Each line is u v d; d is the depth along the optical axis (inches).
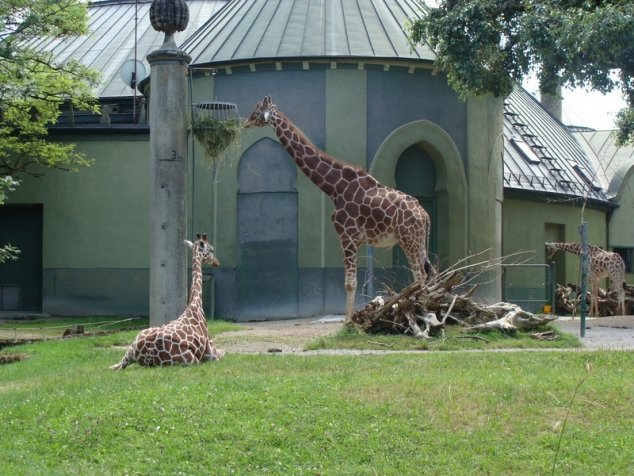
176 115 502.9
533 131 1331.2
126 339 586.2
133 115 986.7
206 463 267.0
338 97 822.5
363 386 341.7
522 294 1092.5
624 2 674.8
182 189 503.2
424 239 562.9
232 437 284.0
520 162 1182.3
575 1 711.7
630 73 700.0
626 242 1376.7
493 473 258.5
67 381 376.5
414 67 834.2
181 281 499.2
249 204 834.8
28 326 766.5
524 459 268.4
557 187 1184.2
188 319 425.4
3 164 885.2
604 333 596.4
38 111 914.7
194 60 858.8
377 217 554.6
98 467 265.7
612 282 964.0
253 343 544.7
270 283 823.7
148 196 911.7
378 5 906.1
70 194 917.8
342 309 811.4
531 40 690.8
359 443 279.4
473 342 499.2
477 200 865.5
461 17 732.7
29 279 960.9
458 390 333.1
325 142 821.9
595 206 1286.9
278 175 828.0
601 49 657.6
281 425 293.7
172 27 508.4
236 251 836.0
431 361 408.2
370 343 498.3
